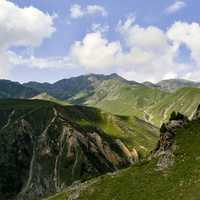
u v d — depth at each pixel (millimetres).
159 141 85250
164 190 66250
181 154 74250
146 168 76750
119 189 74875
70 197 84938
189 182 64938
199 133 78062
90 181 87188
